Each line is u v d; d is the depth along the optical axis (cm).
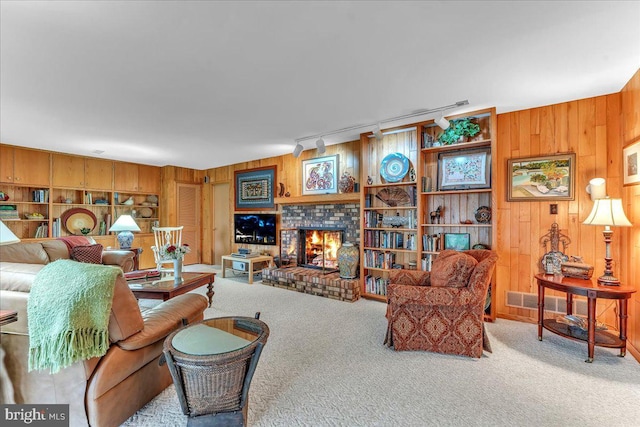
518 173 333
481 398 195
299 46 204
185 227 694
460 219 371
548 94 290
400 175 407
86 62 222
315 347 268
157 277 346
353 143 471
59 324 144
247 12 168
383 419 175
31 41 194
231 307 381
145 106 312
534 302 326
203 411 161
